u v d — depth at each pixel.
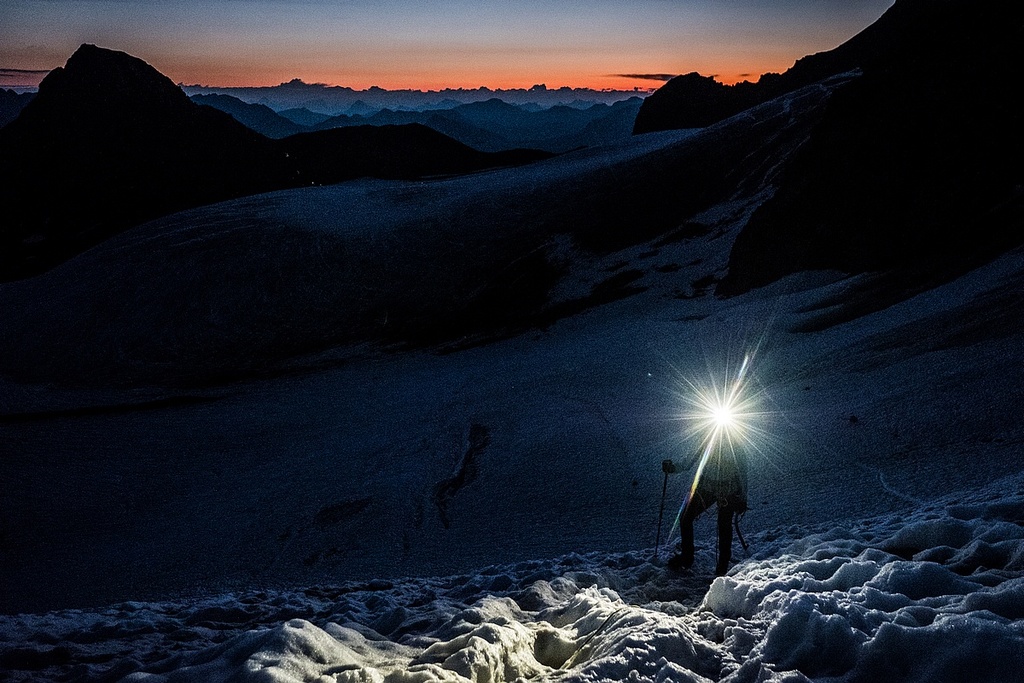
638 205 104.81
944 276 47.00
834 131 66.12
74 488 47.03
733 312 56.22
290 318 91.38
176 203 182.12
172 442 55.53
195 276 102.56
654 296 75.25
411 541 31.09
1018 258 43.62
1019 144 53.22
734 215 94.38
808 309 51.28
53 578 34.03
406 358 74.81
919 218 55.03
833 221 61.62
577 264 91.25
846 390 33.47
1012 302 36.50
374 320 88.44
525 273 91.75
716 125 131.25
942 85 59.91
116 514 42.62
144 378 80.06
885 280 51.16
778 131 115.00
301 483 41.97
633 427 38.41
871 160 61.16
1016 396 26.47
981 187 53.19
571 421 41.41
